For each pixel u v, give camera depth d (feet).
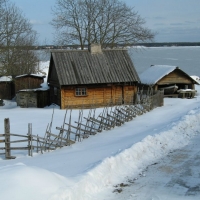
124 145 47.85
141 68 277.64
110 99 105.60
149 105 90.38
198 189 33.24
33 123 75.92
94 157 42.16
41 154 50.06
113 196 31.19
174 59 404.36
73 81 99.86
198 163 41.60
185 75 123.65
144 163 41.47
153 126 67.77
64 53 106.73
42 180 27.30
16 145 55.93
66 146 54.90
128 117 76.48
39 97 109.70
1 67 118.42
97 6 145.38
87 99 103.14
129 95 107.76
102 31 147.02
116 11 145.79
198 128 60.95
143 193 32.09
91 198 30.04
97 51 109.91
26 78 128.67
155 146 47.32
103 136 61.31
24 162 43.73
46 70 199.82
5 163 43.80
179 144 50.85
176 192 32.45
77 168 36.86
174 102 108.17
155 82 119.75
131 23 146.41
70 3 145.89
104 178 34.45
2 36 120.47
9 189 25.17
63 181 29.40
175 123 60.70
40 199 24.94
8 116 86.48
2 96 135.13
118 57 111.14
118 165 38.40
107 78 103.91
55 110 97.09
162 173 37.96
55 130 68.13
